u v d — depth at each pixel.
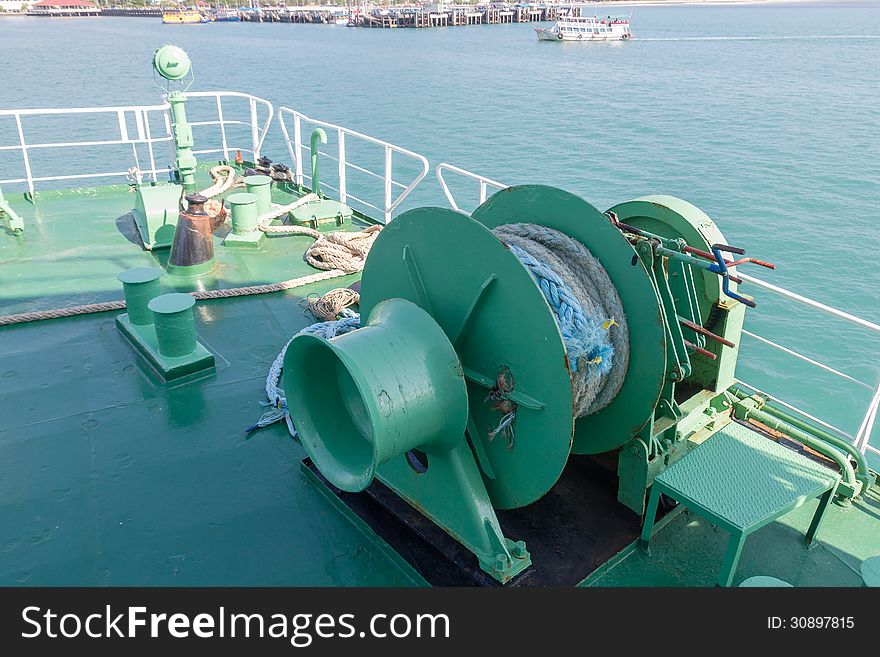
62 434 4.48
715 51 75.81
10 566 3.45
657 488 3.41
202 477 4.14
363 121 33.66
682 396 4.18
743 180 23.98
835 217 20.38
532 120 34.34
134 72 54.03
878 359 13.75
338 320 5.77
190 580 3.41
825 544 3.70
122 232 8.05
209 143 27.89
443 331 3.32
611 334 3.42
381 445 2.94
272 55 70.19
